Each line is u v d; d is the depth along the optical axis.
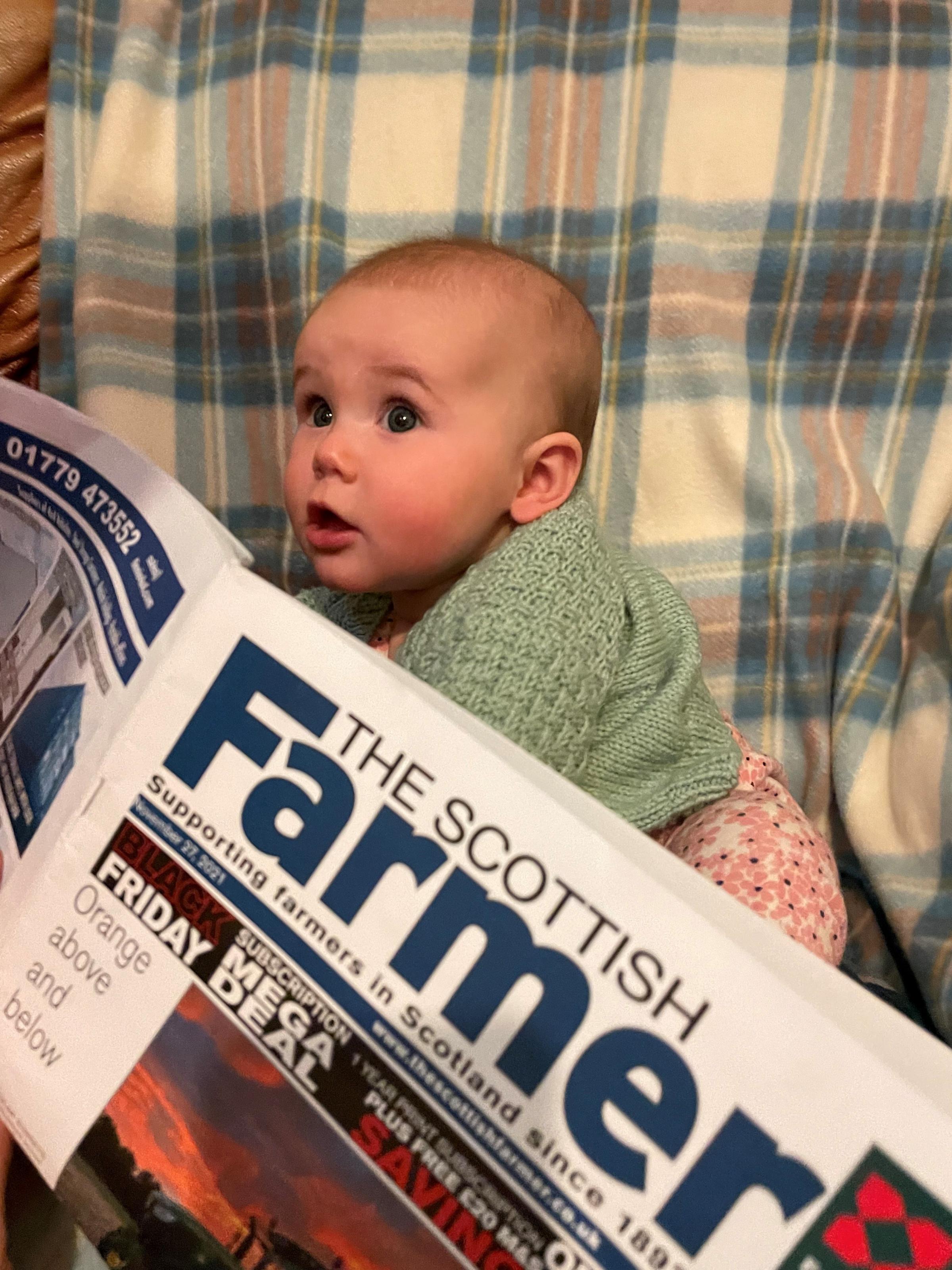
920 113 0.68
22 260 0.78
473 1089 0.33
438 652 0.49
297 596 0.78
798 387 0.74
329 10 0.73
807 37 0.69
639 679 0.57
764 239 0.71
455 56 0.72
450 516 0.54
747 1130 0.30
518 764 0.35
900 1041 0.29
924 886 0.66
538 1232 0.32
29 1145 0.40
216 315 0.77
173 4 0.76
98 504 0.46
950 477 0.71
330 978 0.36
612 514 0.75
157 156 0.76
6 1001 0.41
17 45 0.75
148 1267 0.37
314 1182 0.35
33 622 0.47
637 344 0.72
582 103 0.72
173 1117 0.38
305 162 0.73
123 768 0.41
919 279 0.70
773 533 0.72
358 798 0.37
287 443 0.77
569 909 0.33
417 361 0.53
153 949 0.39
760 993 0.31
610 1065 0.32
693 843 0.57
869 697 0.72
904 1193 0.29
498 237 0.73
